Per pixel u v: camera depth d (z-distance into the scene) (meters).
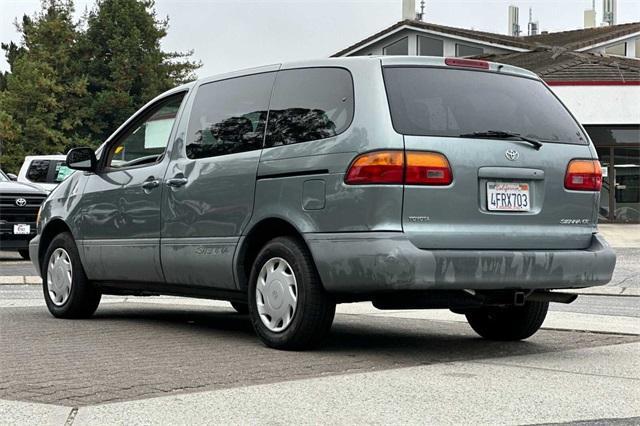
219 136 7.32
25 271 15.34
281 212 6.55
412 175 6.07
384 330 8.05
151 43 55.41
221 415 4.48
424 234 6.09
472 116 6.45
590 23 54.03
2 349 6.66
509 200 6.44
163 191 7.66
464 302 6.31
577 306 10.66
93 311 8.75
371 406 4.71
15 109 47.59
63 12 53.38
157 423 4.31
